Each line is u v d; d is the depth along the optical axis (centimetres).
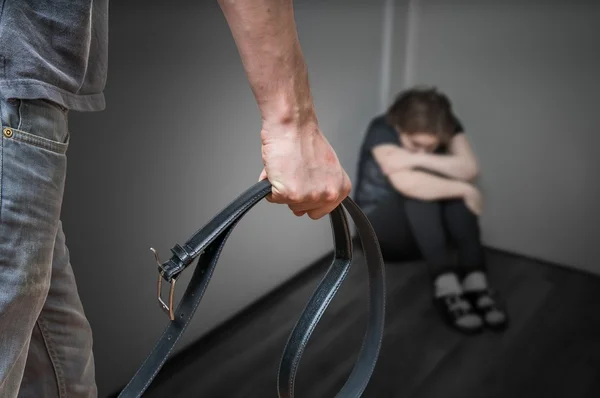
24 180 72
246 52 75
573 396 192
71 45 79
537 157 254
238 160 201
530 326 222
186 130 183
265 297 220
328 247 244
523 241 259
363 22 245
